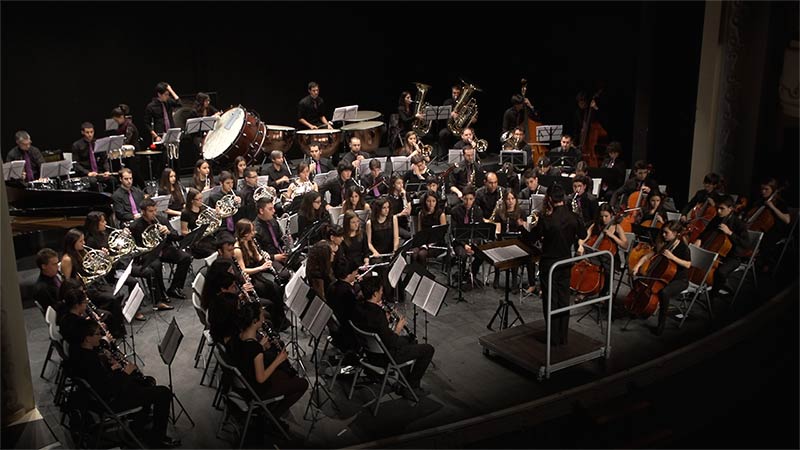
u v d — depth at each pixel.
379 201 8.66
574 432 6.44
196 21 14.22
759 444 7.13
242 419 6.00
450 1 16.73
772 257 9.43
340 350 6.89
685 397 7.18
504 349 7.02
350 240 8.35
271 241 8.60
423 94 14.03
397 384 6.56
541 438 6.36
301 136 13.34
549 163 11.45
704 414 7.34
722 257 8.31
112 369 5.82
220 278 6.66
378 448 5.77
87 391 5.58
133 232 8.48
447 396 6.52
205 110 12.93
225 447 5.82
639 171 10.35
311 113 14.12
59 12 12.77
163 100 12.88
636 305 7.79
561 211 6.87
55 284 7.15
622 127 14.50
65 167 10.53
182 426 6.11
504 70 16.58
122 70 13.62
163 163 12.92
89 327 5.59
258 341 5.91
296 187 10.41
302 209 9.11
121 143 11.43
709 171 11.23
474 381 6.79
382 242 8.71
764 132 10.70
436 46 17.11
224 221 9.71
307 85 15.83
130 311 6.49
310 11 15.50
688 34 12.31
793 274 9.29
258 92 15.26
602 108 14.14
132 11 13.52
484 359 7.22
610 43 14.39
